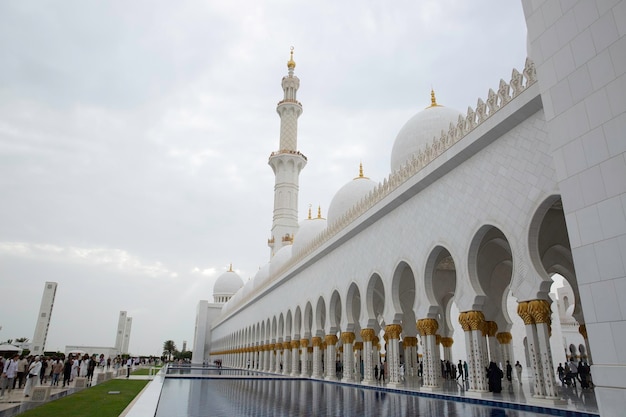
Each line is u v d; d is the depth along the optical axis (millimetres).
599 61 6605
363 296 19797
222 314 65688
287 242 45156
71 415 9664
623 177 6137
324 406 11391
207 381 22375
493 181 12336
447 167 14336
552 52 7504
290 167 48625
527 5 8172
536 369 10633
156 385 17609
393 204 17578
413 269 15945
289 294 31391
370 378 18578
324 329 25656
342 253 22734
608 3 6504
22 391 16766
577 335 36625
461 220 13547
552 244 15156
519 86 11297
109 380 23125
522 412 10047
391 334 17078
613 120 6332
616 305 6102
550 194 10375
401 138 20422
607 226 6320
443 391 14266
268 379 24750
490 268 19016
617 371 5988
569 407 9922
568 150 7074
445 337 23594
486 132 12352
